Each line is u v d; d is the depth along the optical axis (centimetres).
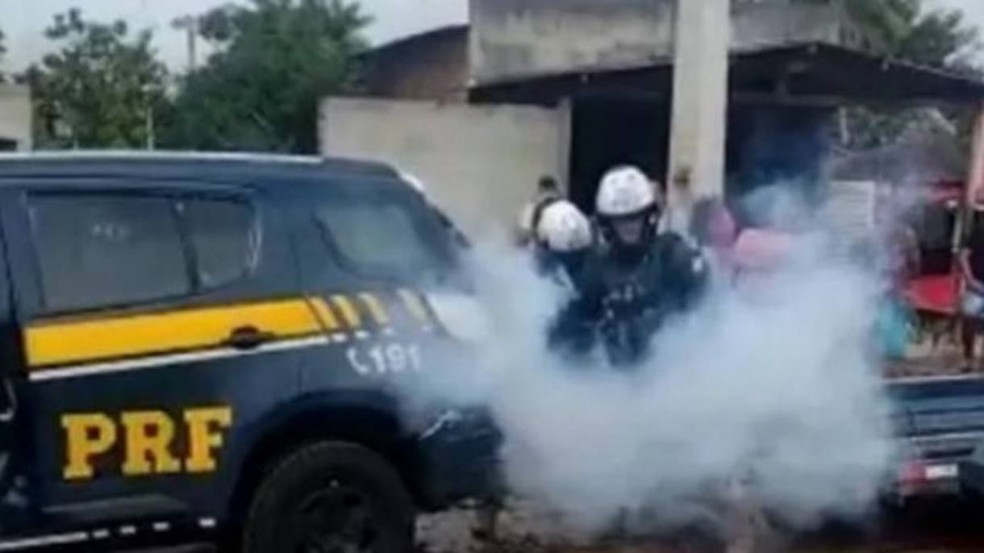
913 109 2245
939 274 1302
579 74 2097
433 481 603
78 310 548
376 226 598
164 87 3431
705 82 1662
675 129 1684
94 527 546
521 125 2020
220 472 562
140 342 552
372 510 595
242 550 579
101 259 556
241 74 3344
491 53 3005
